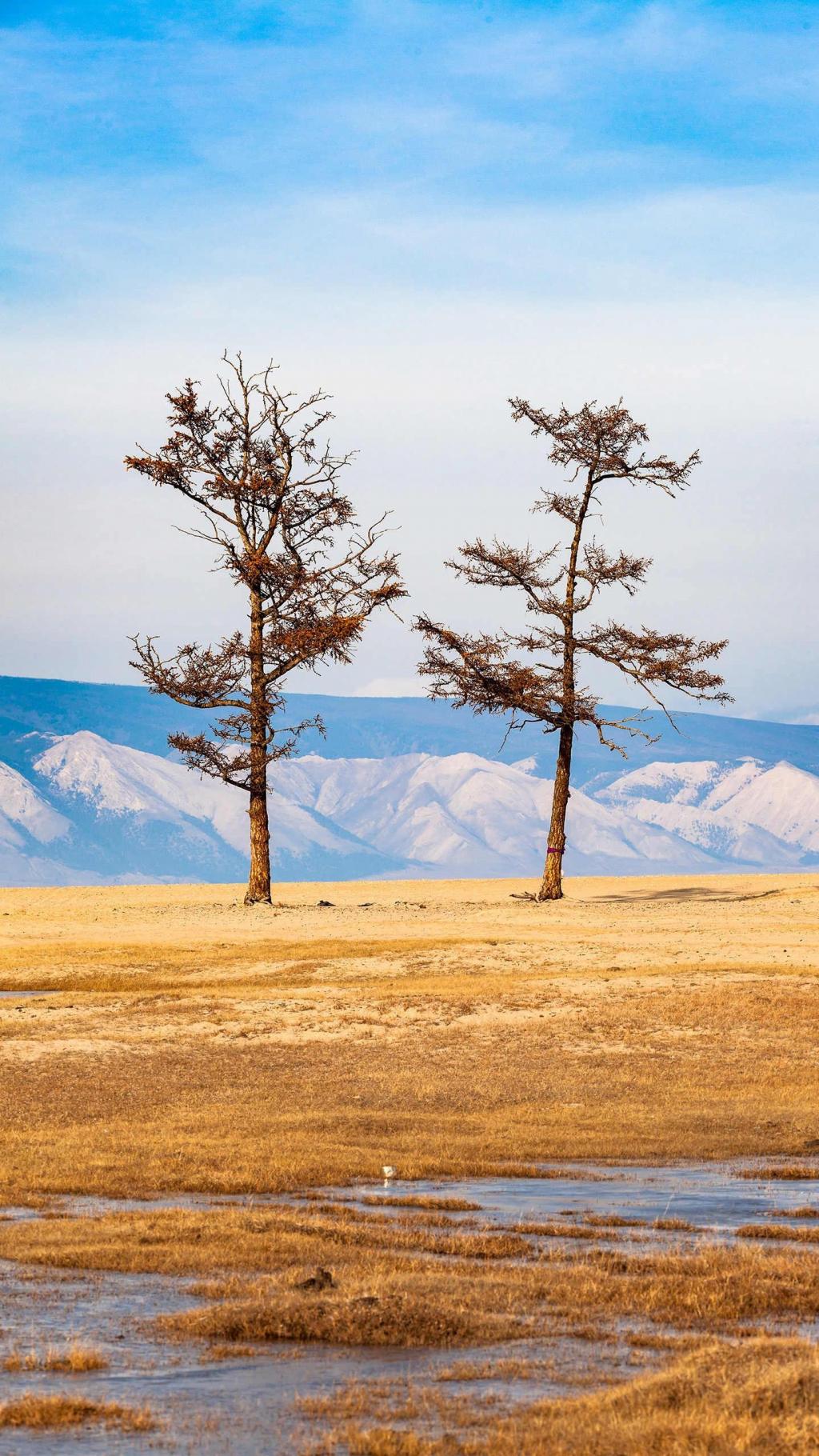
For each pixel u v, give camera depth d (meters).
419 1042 91.75
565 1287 33.66
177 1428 23.41
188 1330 29.64
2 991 121.00
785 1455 21.72
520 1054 87.56
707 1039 90.56
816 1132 63.28
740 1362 26.12
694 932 145.88
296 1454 22.14
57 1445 22.55
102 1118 68.06
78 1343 28.09
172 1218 42.03
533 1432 22.72
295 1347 28.77
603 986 109.50
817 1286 33.66
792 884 194.75
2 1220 42.66
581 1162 56.53
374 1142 60.41
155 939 149.25
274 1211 44.09
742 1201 47.66
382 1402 24.86
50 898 198.25
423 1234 40.44
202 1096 74.31
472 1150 58.47
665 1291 33.12
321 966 127.00
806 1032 91.75
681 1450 21.83
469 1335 29.64
